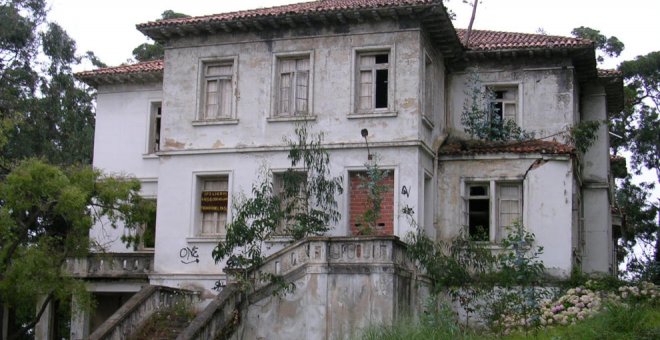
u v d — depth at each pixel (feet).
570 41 89.61
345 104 83.56
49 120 130.82
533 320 67.31
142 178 101.71
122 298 103.76
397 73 82.64
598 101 103.35
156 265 86.28
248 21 85.30
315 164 80.28
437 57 90.43
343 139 83.05
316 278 70.49
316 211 77.71
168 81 89.35
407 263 72.95
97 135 104.58
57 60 132.98
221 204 86.69
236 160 85.71
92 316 101.50
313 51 85.25
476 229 87.66
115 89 105.09
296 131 80.28
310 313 70.23
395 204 80.69
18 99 126.93
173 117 88.53
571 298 74.38
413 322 63.36
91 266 92.32
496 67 92.94
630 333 56.85
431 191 86.69
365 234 76.59
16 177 72.54
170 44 89.97
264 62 86.58
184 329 70.79
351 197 82.58
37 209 76.59
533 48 89.61
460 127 93.30
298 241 72.08
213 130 86.99
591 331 58.34
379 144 81.71
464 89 94.02
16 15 128.57
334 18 84.02
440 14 81.61
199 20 86.33
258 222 75.15
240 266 73.77
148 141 102.42
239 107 86.58
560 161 85.56
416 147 81.00
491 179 87.10
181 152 87.45
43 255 73.82
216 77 88.84
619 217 123.24
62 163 126.52
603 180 101.71
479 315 77.41
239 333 71.26
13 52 130.72
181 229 86.12
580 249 95.20
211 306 69.10
